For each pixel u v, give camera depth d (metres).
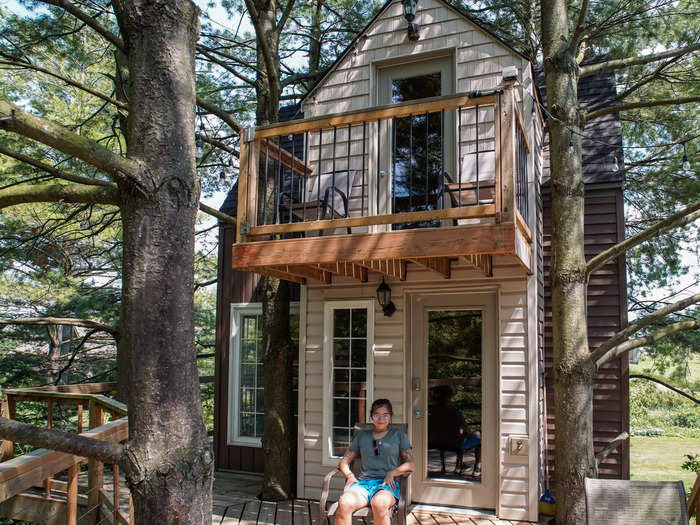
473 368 6.10
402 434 5.12
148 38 2.59
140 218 2.48
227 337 8.31
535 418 5.68
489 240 4.62
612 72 8.33
